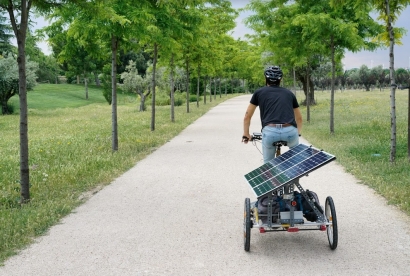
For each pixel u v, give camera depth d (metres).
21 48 6.86
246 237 4.65
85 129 19.62
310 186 7.60
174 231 5.46
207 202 6.81
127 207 6.61
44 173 8.59
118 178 8.75
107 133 17.16
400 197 6.41
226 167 9.70
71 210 6.48
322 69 30.50
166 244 5.01
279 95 5.21
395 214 5.86
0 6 6.79
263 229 4.66
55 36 12.45
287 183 4.30
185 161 10.56
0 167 9.92
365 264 4.32
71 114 32.38
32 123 24.75
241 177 8.62
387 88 64.38
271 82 5.35
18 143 15.26
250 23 16.34
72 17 11.52
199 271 4.25
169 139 15.02
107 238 5.24
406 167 8.32
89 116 29.47
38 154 11.81
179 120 22.58
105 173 8.94
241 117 24.56
